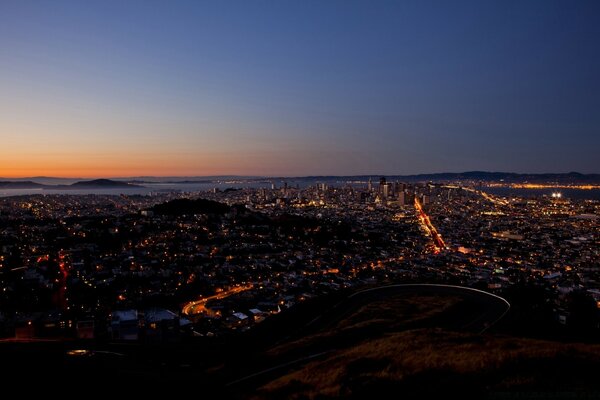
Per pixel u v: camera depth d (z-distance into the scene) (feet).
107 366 99.14
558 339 131.95
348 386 71.97
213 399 79.46
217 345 136.36
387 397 65.62
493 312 164.14
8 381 85.87
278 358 109.29
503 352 76.79
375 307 179.83
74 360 103.19
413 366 77.51
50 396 78.43
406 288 226.38
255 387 86.02
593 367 66.80
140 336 161.17
